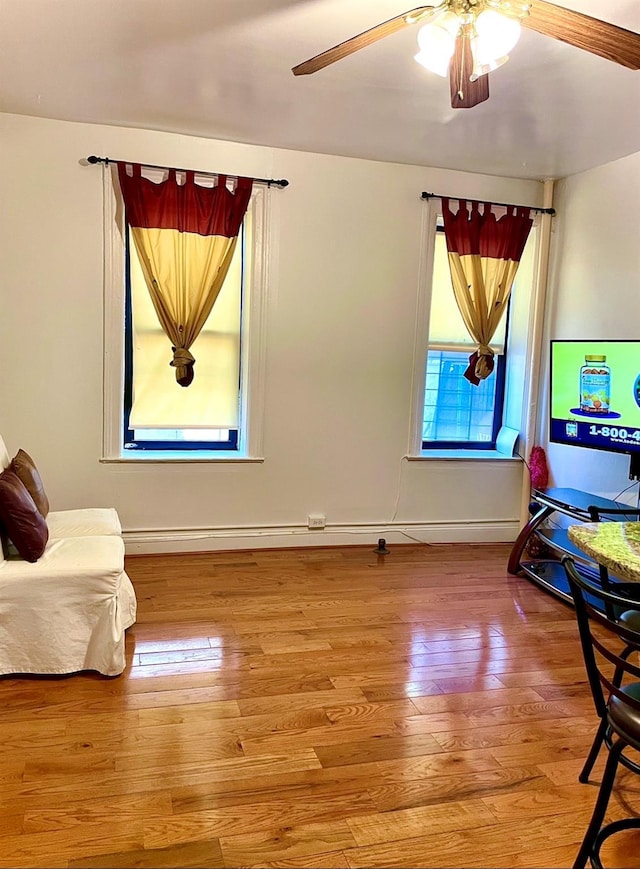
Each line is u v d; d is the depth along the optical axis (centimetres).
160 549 421
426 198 437
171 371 414
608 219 409
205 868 169
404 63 278
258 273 414
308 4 233
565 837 186
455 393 479
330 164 420
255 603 350
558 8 176
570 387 390
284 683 267
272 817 189
